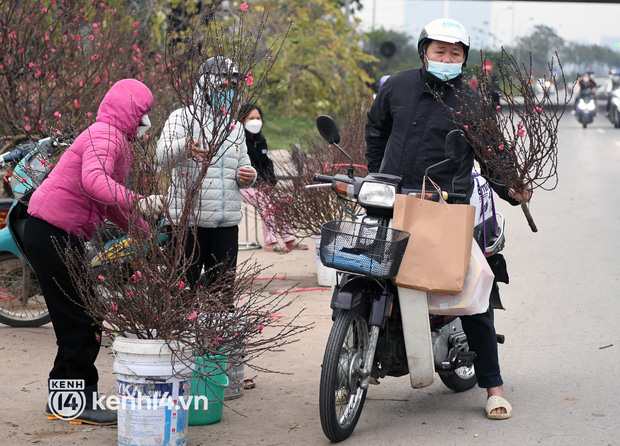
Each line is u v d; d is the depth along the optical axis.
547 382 5.25
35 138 7.59
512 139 4.53
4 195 7.62
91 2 8.28
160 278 3.99
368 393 5.14
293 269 8.73
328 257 4.16
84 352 4.45
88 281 4.26
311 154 8.33
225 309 4.12
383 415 4.73
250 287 4.52
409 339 4.35
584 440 4.29
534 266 8.81
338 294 4.20
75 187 4.32
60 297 4.38
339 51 23.00
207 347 4.03
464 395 5.10
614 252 9.48
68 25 7.91
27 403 4.87
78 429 4.47
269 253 9.61
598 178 16.53
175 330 4.01
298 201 7.83
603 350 5.91
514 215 12.23
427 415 4.72
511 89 4.54
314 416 4.70
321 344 6.12
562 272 8.51
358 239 4.11
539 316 6.88
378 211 4.36
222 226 5.25
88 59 8.11
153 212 4.09
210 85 4.47
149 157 4.41
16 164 5.93
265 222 8.31
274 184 8.13
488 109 4.47
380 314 4.27
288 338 6.25
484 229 4.74
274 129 21.86
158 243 4.05
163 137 4.84
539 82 4.54
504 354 5.88
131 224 4.04
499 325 6.63
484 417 4.67
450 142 4.19
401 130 4.66
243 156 5.37
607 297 7.46
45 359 5.75
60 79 7.77
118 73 8.02
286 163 9.14
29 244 4.34
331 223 4.31
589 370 5.48
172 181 4.28
